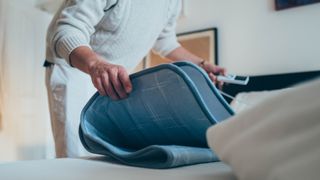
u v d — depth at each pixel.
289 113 0.27
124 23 0.99
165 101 0.52
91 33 0.95
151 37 1.13
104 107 0.61
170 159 0.43
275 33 1.83
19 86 2.18
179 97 0.51
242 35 1.93
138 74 0.55
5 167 0.45
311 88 0.27
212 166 0.47
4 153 2.09
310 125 0.25
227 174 0.38
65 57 0.79
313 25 1.72
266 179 0.26
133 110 0.57
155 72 0.53
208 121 0.49
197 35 2.07
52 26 0.97
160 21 1.14
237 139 0.31
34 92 2.26
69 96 1.01
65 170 0.42
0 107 2.09
